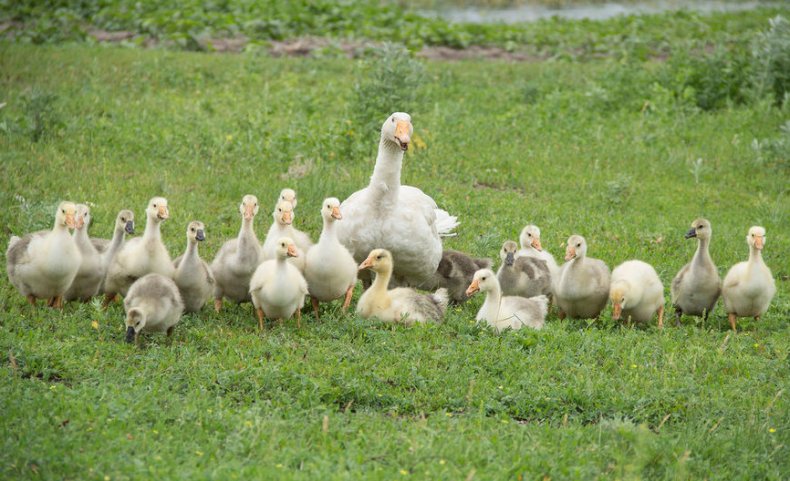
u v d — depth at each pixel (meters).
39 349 11.36
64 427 9.52
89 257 13.31
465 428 10.23
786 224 19.94
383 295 13.51
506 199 20.08
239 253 13.41
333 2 38.41
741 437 10.35
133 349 11.69
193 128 22.91
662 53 34.97
